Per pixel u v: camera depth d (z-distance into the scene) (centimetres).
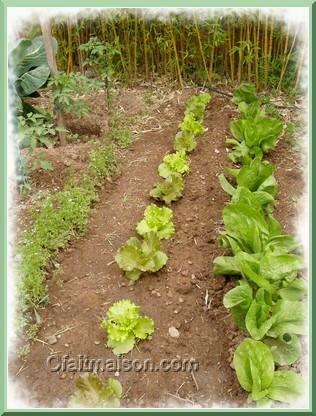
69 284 164
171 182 199
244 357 125
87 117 254
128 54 292
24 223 186
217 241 180
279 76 286
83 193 197
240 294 135
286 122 256
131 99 283
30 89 218
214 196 204
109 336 142
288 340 132
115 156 229
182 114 268
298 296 140
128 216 194
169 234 181
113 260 174
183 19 278
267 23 268
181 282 163
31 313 153
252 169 182
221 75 297
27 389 134
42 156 202
